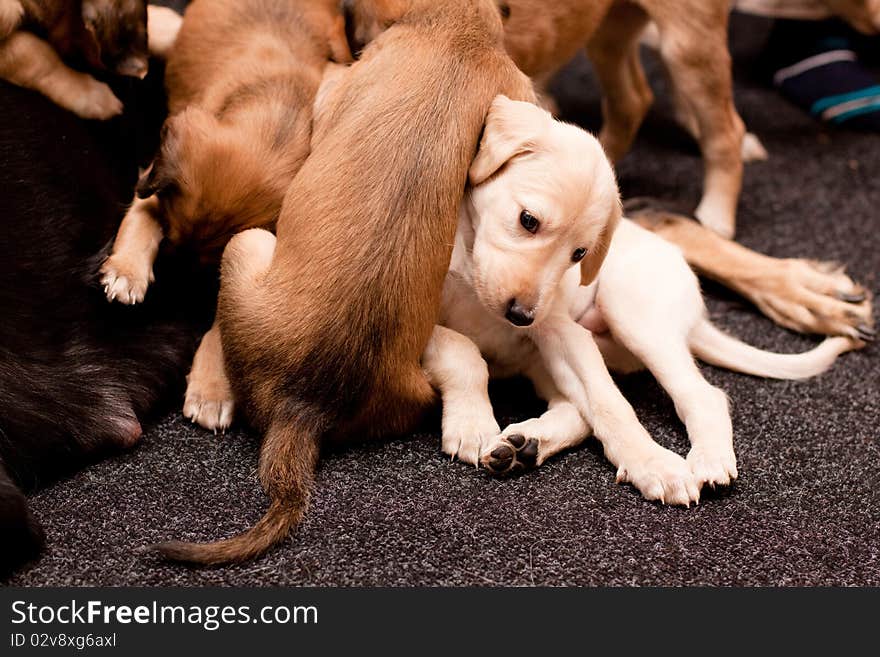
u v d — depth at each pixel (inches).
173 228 88.0
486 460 83.9
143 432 88.8
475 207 84.1
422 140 80.8
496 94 85.0
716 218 124.7
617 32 124.3
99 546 76.5
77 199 92.0
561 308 90.1
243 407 83.2
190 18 100.8
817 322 108.0
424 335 82.3
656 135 149.8
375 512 80.4
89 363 86.7
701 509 83.2
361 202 79.6
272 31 97.2
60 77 99.8
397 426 86.4
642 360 91.7
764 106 160.9
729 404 96.1
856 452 91.9
